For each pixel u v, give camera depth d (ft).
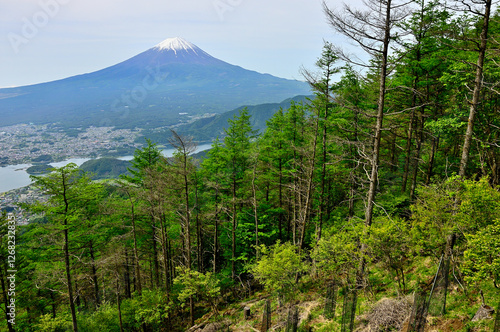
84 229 55.57
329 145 57.72
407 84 48.73
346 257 35.73
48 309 65.21
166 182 59.36
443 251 29.94
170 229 75.10
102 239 63.98
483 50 29.91
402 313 27.63
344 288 36.40
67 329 53.26
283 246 44.45
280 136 68.13
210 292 52.11
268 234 65.41
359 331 28.53
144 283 85.46
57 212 45.03
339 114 54.13
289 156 70.08
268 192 79.05
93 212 61.62
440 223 27.50
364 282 34.58
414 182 54.03
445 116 45.70
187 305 65.62
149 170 62.13
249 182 72.23
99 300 72.28
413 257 35.04
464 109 42.70
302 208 68.08
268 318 36.60
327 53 43.86
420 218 28.68
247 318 45.03
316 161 59.93
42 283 52.54
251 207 75.15
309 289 45.60
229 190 74.33
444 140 52.80
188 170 57.57
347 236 37.14
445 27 39.42
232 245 69.87
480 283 26.66
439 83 48.32
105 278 70.49
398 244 28.99
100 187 55.98
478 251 21.86
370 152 37.47
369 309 30.89
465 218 25.13
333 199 75.97
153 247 75.36
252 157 65.26
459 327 23.49
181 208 65.67
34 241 54.70
